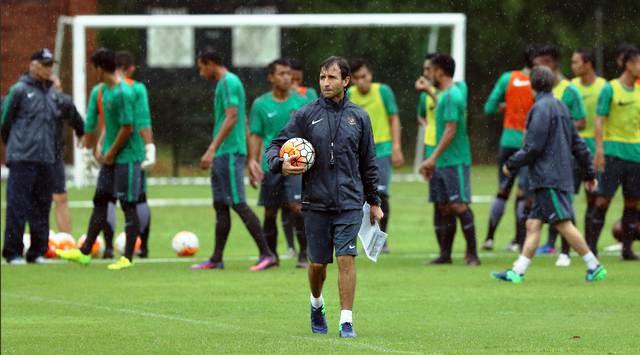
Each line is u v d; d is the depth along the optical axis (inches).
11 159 1927.9
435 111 1963.6
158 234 2519.7
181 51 3789.4
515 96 2106.3
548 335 1261.1
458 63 3754.9
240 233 2554.1
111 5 4254.4
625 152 1955.0
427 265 1953.7
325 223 1213.1
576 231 1699.1
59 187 2111.2
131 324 1359.5
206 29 3782.0
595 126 1956.2
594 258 1701.5
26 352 1188.5
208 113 3811.5
